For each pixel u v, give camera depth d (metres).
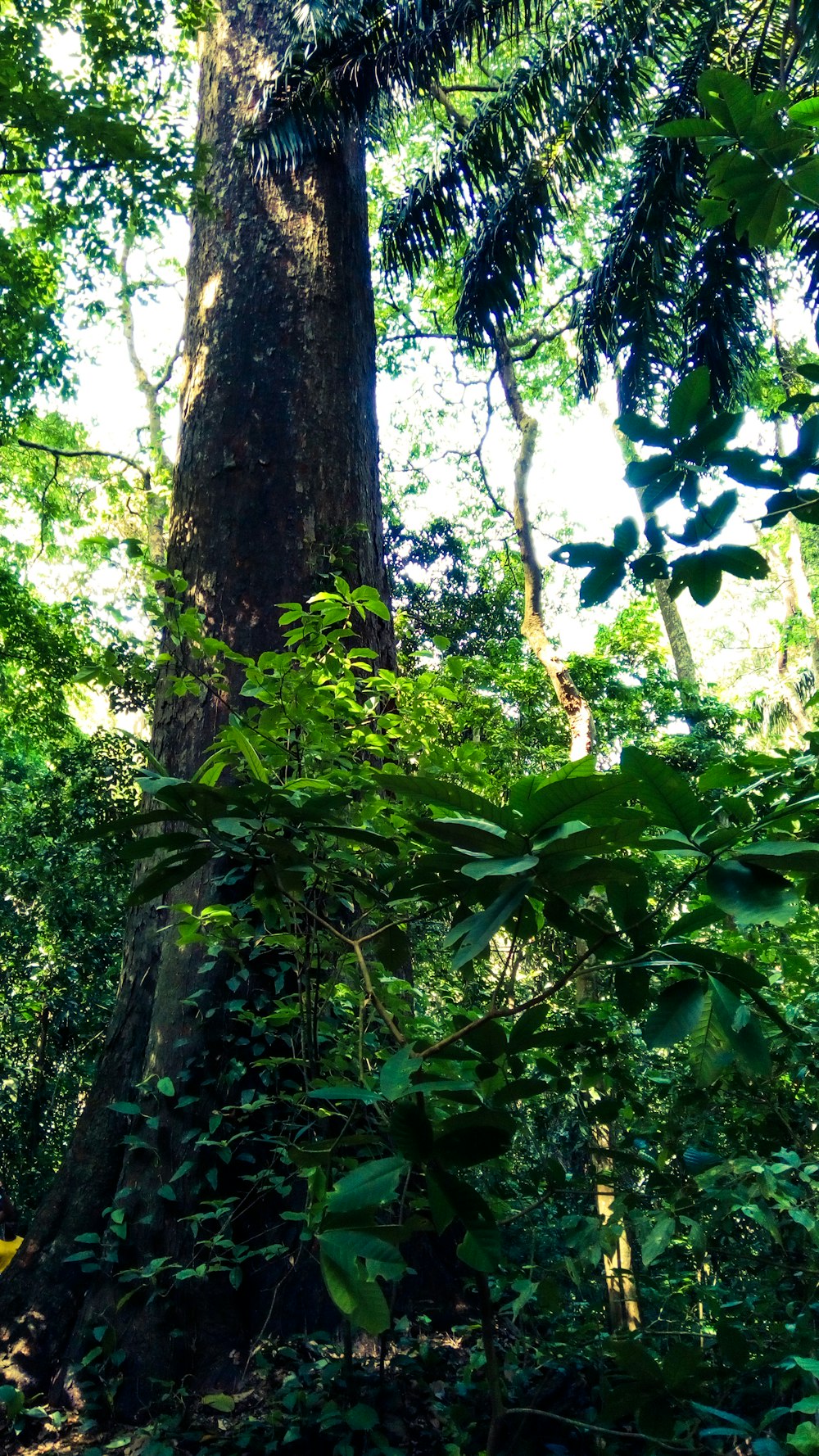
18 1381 4.13
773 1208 2.51
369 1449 3.23
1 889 10.61
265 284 6.75
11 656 12.52
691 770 12.38
